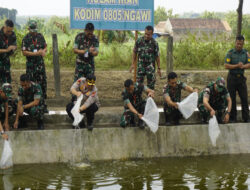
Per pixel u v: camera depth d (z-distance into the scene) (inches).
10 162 247.4
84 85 259.9
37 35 278.5
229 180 229.5
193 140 282.8
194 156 281.1
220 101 283.0
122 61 510.3
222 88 272.2
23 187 214.5
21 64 466.3
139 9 335.3
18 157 254.2
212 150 285.4
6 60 274.8
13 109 268.7
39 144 258.4
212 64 530.3
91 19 328.5
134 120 284.7
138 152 272.5
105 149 267.4
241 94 295.1
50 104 329.7
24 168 246.2
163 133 277.7
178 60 522.3
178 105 270.1
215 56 532.1
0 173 236.4
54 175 234.2
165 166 255.3
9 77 281.1
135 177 232.5
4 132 250.7
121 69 477.4
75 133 263.9
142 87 264.7
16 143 254.8
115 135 270.4
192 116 305.9
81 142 264.5
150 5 336.2
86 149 264.8
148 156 273.9
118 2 331.0
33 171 240.8
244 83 293.3
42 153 258.1
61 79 400.8
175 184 221.5
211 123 275.0
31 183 220.5
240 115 314.5
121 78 417.4
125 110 270.5
